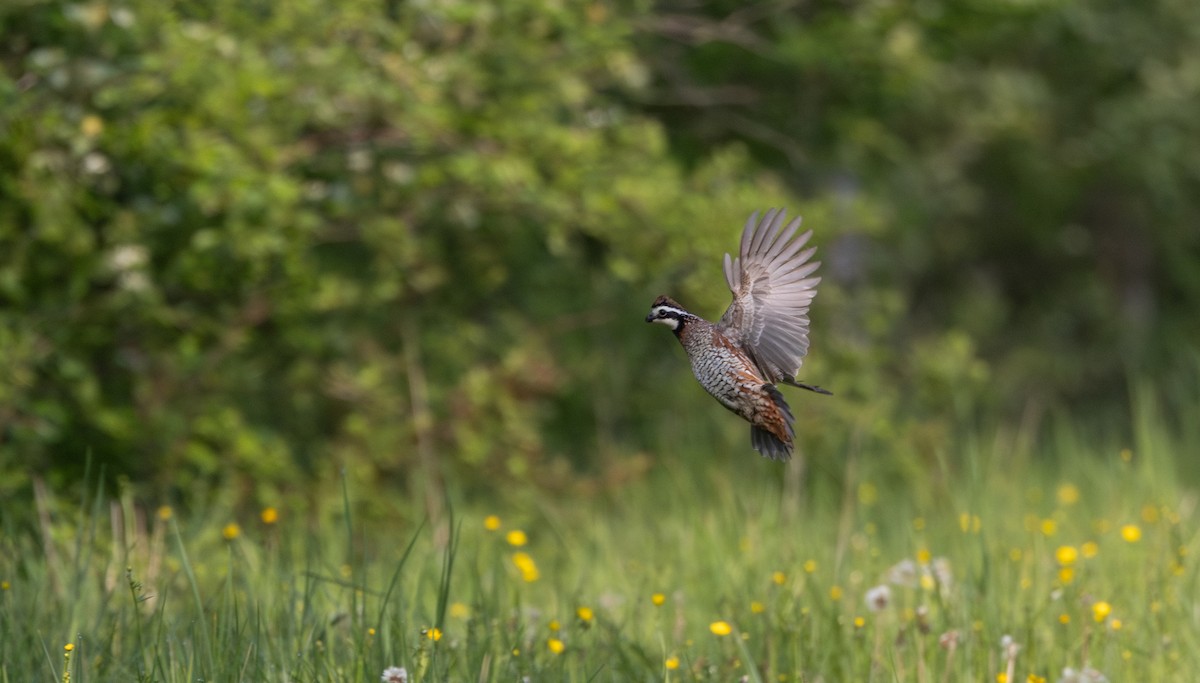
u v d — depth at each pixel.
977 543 10.93
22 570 9.25
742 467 15.60
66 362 11.75
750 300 6.27
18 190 11.32
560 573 11.66
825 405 16.12
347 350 14.80
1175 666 8.52
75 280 11.88
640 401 17.05
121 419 12.02
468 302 16.23
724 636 8.69
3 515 10.12
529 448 14.88
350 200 13.53
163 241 12.77
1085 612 8.83
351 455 14.21
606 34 14.65
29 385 11.45
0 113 11.16
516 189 14.03
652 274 14.70
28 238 11.71
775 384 6.21
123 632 7.86
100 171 11.82
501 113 14.05
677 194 14.88
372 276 15.85
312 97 12.93
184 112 12.26
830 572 10.03
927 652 8.38
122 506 10.11
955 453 16.94
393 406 14.56
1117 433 15.67
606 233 14.68
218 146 12.11
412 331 15.20
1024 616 8.75
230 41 12.37
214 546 10.97
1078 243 31.14
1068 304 32.53
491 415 14.83
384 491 14.58
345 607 8.74
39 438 11.50
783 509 12.11
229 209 12.23
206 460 12.48
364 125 13.69
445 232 15.75
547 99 14.44
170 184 12.21
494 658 7.77
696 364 6.23
